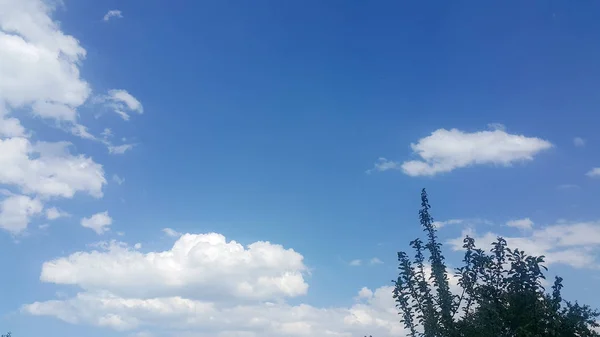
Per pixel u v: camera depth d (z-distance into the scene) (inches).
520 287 647.8
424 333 699.4
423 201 777.6
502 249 689.0
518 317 627.8
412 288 730.8
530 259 653.3
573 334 641.6
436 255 750.5
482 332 637.3
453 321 685.9
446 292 711.1
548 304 644.7
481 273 689.0
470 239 719.1
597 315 660.7
